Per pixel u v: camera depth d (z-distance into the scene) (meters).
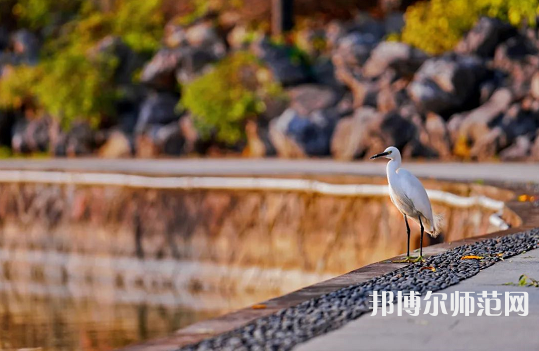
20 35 54.25
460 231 19.16
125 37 49.06
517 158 31.64
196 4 50.72
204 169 30.28
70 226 30.97
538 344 6.59
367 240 22.52
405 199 10.55
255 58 41.12
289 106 39.44
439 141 33.44
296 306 8.04
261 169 29.17
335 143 35.66
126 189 29.19
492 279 9.23
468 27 37.19
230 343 6.76
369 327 7.21
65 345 17.92
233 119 40.62
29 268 32.00
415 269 9.96
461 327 7.17
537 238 12.01
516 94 32.91
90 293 26.59
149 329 20.05
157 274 27.83
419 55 36.06
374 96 36.56
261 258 25.41
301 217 24.38
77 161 40.50
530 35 34.75
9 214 33.03
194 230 27.06
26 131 48.59
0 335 19.39
